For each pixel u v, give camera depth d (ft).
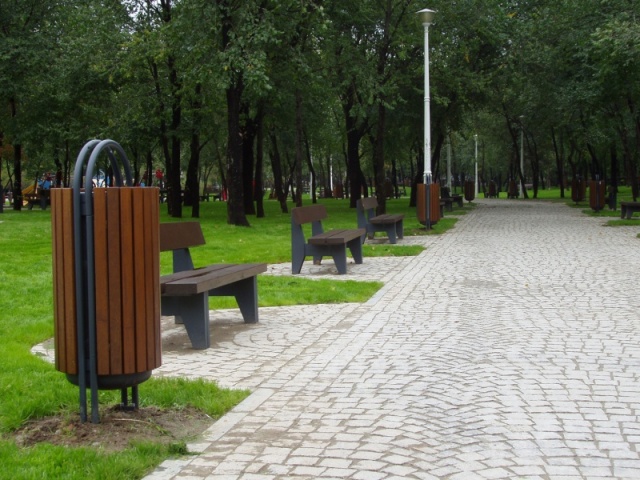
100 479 12.36
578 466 13.24
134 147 103.04
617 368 20.13
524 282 36.83
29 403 15.98
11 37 99.19
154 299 15.06
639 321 26.66
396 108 106.01
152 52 76.33
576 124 126.11
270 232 69.10
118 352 14.64
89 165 14.24
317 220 44.45
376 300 32.09
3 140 121.29
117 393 17.17
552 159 223.92
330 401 17.37
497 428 15.33
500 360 21.17
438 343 23.48
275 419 16.02
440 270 42.04
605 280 37.01
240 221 77.66
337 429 15.33
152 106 89.76
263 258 47.65
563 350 22.30
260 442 14.55
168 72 86.38
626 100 101.19
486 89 107.76
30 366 19.83
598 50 78.02
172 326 27.27
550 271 40.78
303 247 41.01
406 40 85.51
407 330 25.66
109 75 86.12
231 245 55.52
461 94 99.71
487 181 275.18
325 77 85.15
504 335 24.58
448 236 65.51
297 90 87.04
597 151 156.35
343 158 210.18
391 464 13.35
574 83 94.99
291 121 107.34
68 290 14.71
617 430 15.17
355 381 19.12
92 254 14.39
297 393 18.06
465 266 43.68
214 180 287.48
